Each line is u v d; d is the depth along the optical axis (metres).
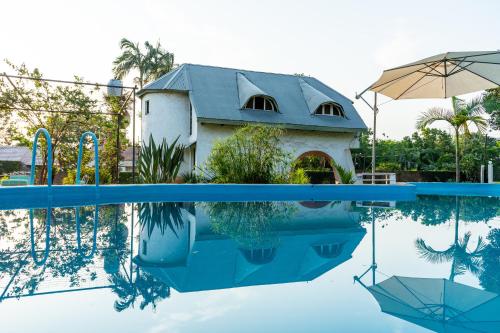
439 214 6.79
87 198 9.03
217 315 1.85
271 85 19.72
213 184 10.53
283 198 10.59
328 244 3.95
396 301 2.11
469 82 10.40
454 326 1.69
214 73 19.20
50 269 2.77
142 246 3.72
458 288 2.34
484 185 14.84
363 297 2.15
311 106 18.67
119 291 2.27
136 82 32.00
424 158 31.89
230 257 3.30
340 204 8.90
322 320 1.78
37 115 16.14
